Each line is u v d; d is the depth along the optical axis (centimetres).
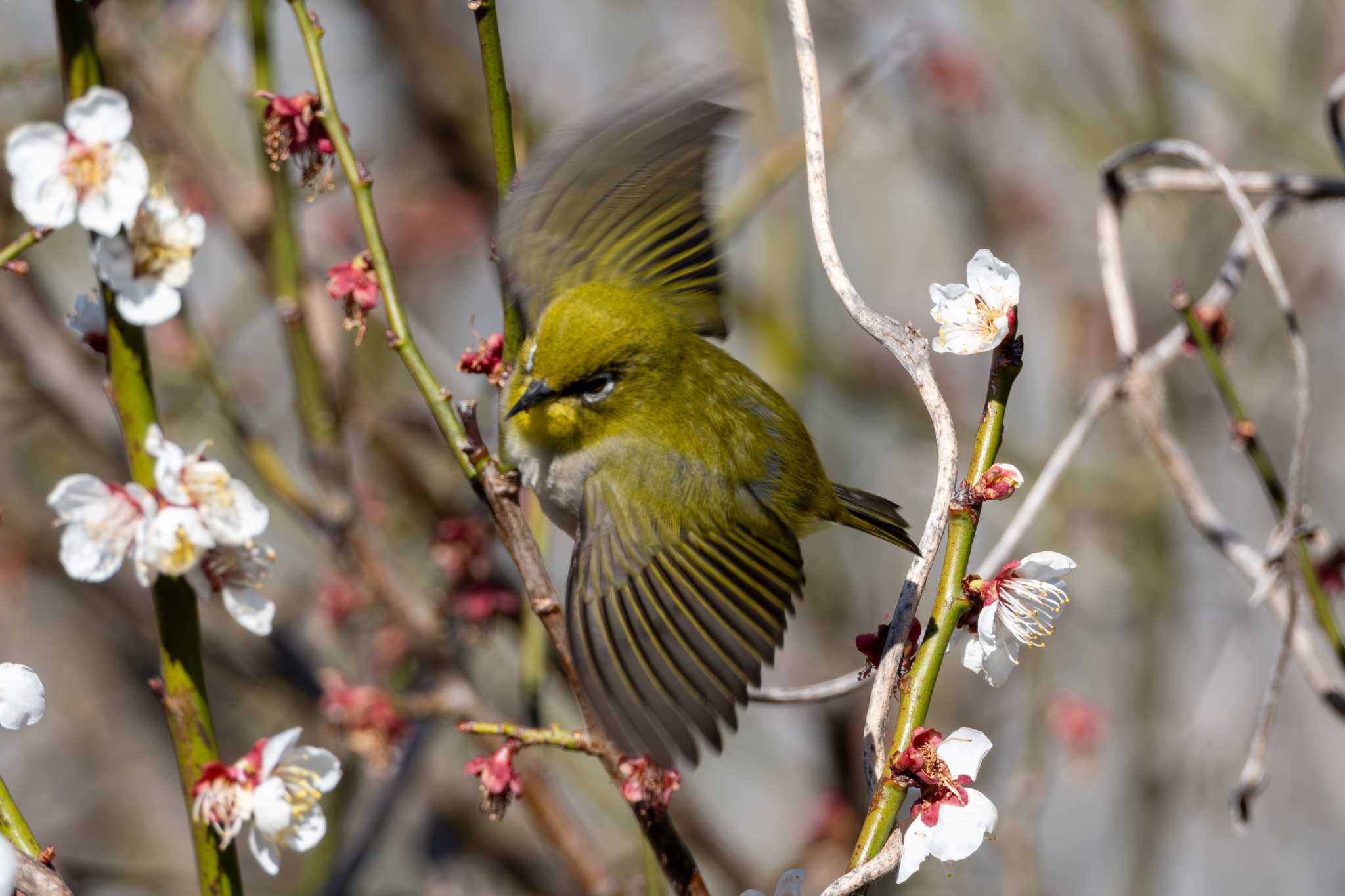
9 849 409
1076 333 1338
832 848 1111
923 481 1324
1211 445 1316
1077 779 1244
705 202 718
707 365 710
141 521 480
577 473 686
